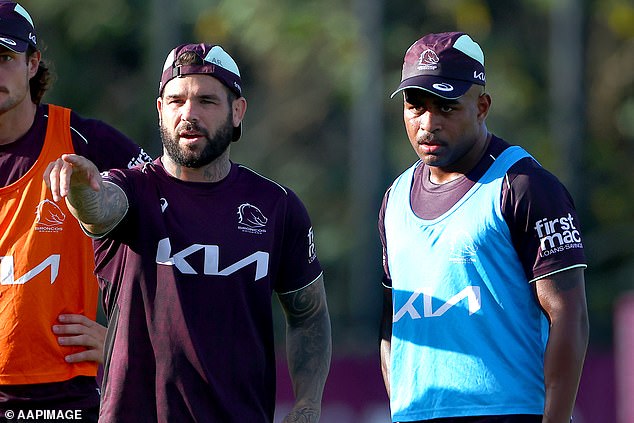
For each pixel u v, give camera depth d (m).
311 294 20.52
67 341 21.08
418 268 19.70
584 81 87.06
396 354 20.08
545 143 88.44
